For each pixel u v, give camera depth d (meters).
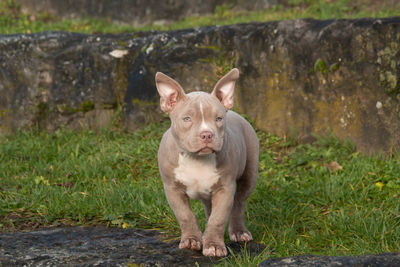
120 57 8.86
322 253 4.55
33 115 8.77
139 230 5.01
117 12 13.78
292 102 7.86
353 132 7.40
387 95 7.15
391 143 7.10
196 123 3.98
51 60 8.88
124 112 8.57
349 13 11.45
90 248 4.46
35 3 14.05
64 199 5.79
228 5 13.38
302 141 7.76
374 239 4.71
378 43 7.20
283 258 3.69
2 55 8.93
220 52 8.41
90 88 8.79
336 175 6.44
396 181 6.04
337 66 7.49
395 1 11.33
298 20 8.00
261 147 7.68
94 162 7.07
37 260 4.15
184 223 4.35
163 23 13.61
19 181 6.60
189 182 4.21
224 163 4.18
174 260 4.12
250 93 8.16
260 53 8.10
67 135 8.49
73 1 13.95
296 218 5.34
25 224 5.35
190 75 8.42
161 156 4.32
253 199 5.86
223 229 4.27
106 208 5.57
